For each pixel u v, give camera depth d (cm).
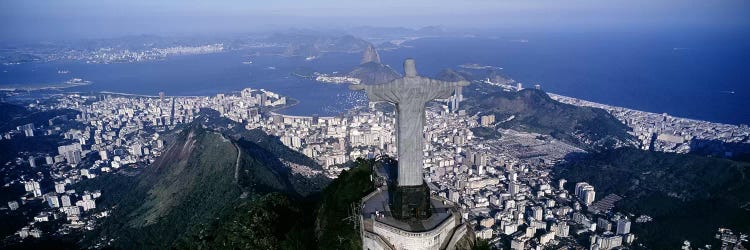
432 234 4209
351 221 5272
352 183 6712
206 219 11381
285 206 8825
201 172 16350
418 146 4338
